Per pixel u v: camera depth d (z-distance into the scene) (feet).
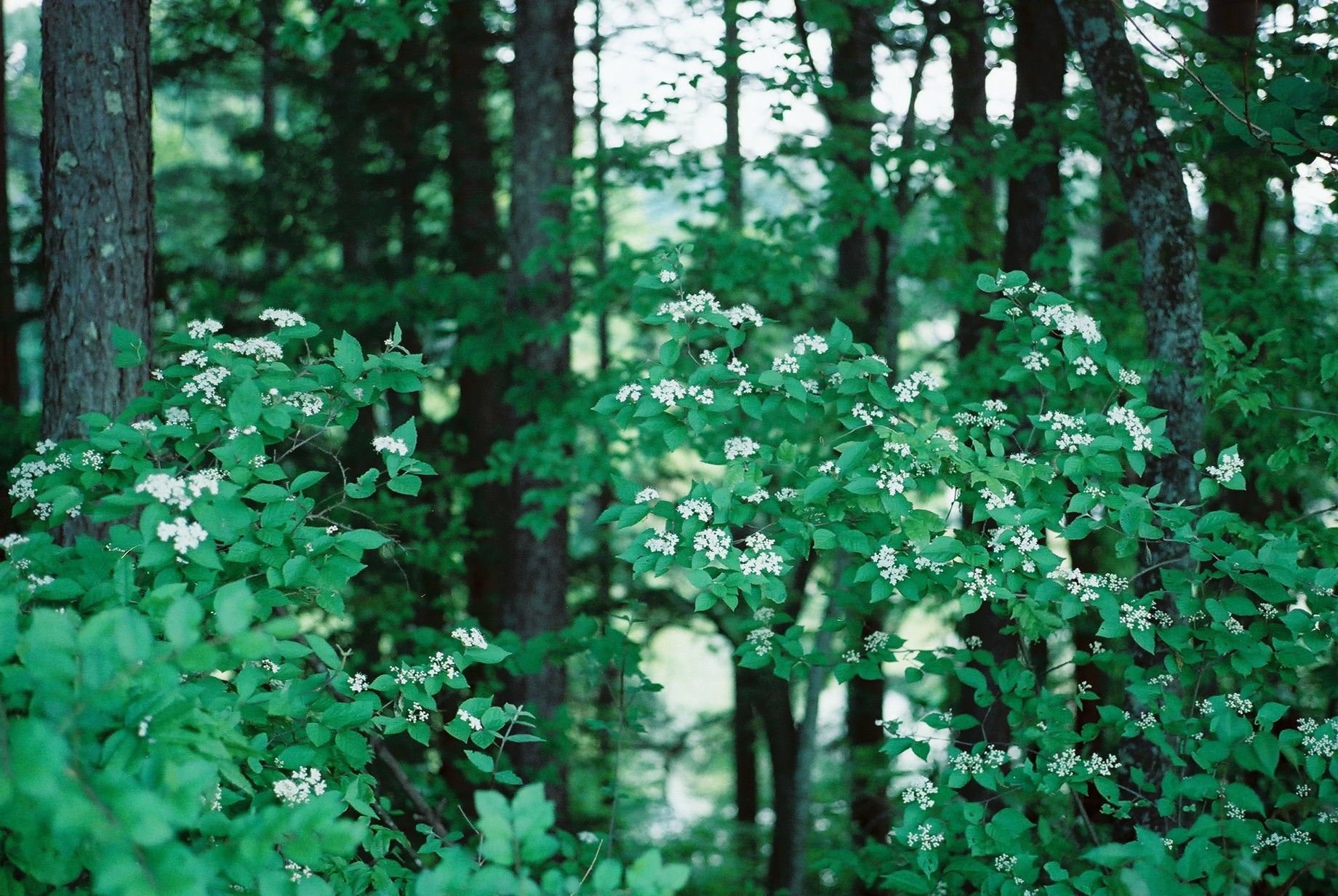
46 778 5.65
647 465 42.93
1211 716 12.01
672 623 41.09
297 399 11.84
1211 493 11.89
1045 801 15.81
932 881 12.75
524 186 30.25
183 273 39.11
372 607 30.86
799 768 30.01
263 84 49.62
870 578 11.79
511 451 28.50
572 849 14.87
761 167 26.18
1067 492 12.48
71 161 15.47
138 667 6.98
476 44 41.45
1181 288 16.08
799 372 12.49
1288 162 16.01
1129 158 16.37
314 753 10.60
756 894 39.91
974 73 31.89
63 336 15.48
